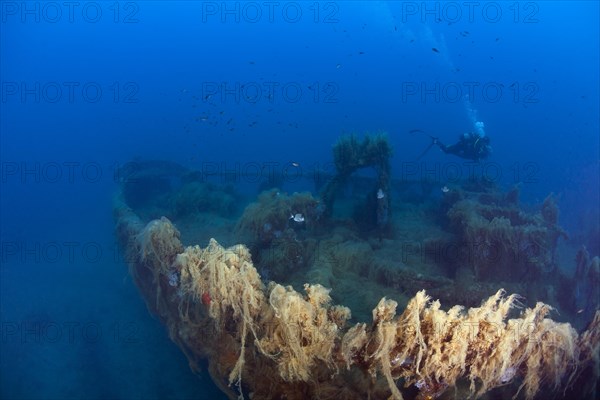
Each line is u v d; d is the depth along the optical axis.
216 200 12.67
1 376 8.43
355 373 5.10
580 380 4.59
